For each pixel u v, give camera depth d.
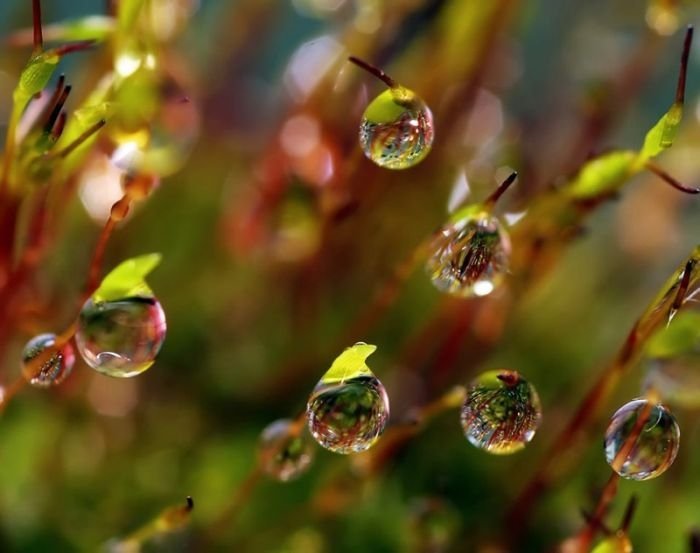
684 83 0.07
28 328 0.08
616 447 0.07
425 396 0.08
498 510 0.08
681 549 0.08
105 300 0.07
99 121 0.07
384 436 0.07
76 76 0.08
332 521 0.08
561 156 0.09
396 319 0.09
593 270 0.10
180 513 0.07
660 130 0.07
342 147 0.08
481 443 0.07
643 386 0.07
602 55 0.10
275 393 0.09
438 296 0.09
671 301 0.07
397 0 0.08
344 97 0.08
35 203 0.08
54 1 0.09
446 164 0.08
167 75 0.07
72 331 0.07
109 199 0.08
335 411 0.07
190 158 0.09
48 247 0.08
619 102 0.09
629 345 0.07
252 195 0.08
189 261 0.09
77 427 0.09
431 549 0.08
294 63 0.09
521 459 0.09
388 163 0.07
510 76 0.09
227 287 0.09
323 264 0.09
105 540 0.08
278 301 0.09
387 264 0.09
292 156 0.08
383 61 0.08
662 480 0.08
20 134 0.07
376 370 0.09
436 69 0.08
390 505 0.08
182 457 0.09
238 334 0.09
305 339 0.09
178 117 0.07
